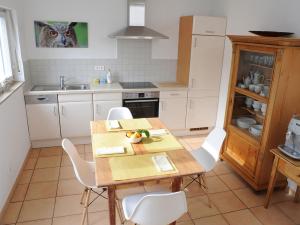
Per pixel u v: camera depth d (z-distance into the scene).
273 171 2.62
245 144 3.11
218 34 4.14
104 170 1.92
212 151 2.70
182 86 4.32
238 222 2.54
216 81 4.38
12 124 3.02
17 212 2.59
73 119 3.93
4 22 3.28
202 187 2.93
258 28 3.45
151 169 1.95
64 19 4.02
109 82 4.36
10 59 3.45
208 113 4.53
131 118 3.20
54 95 3.75
